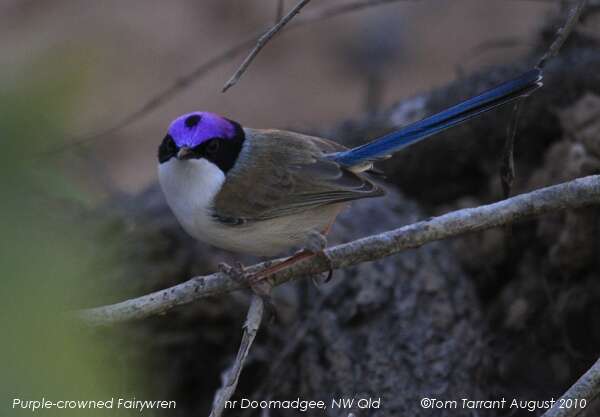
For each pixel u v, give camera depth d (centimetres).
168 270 1221
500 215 830
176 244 1262
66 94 330
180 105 2081
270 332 1154
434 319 1098
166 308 831
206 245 1245
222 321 1198
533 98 1267
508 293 1212
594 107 1188
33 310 375
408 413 1003
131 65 2114
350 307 1107
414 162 1348
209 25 2253
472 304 1145
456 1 2373
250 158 904
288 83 2188
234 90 2139
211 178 885
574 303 1144
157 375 1177
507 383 1120
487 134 1302
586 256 1130
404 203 1308
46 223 470
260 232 901
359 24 2281
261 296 848
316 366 1076
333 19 2312
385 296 1113
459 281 1162
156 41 2184
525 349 1151
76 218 1257
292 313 1141
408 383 1030
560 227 1169
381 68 2195
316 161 919
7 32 2077
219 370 1197
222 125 898
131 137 2000
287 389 1088
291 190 897
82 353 388
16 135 326
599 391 776
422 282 1134
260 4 2309
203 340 1195
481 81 1363
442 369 1043
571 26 851
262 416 1018
